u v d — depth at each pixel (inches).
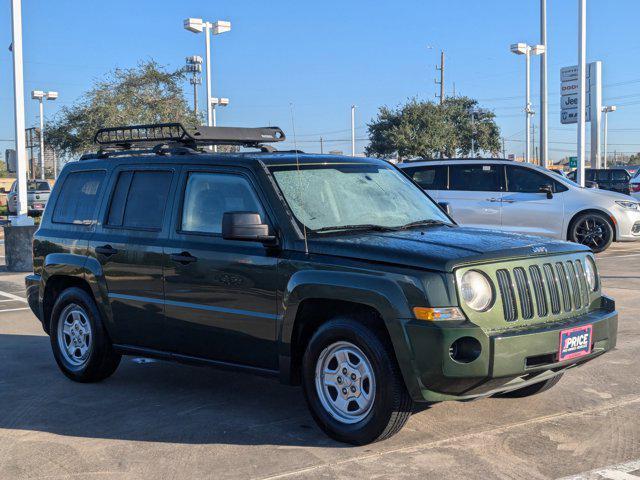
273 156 232.8
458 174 613.9
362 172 244.4
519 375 187.9
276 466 185.9
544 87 1327.5
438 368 180.5
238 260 218.1
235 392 256.7
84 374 268.2
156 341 245.8
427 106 2049.7
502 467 181.9
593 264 220.4
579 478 174.7
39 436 214.1
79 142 1327.5
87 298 266.4
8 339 359.9
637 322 354.6
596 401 234.5
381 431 191.6
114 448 202.7
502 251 194.4
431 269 185.5
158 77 1360.7
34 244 290.8
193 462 190.5
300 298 202.8
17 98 669.3
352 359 198.4
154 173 252.5
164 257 237.8
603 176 1254.3
